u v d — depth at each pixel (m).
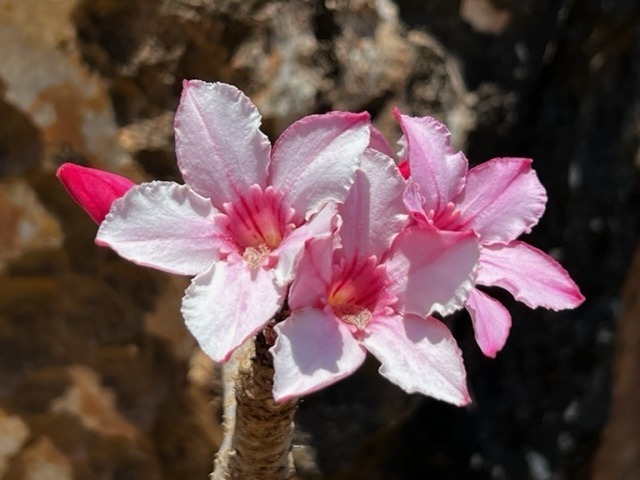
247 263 0.14
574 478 0.37
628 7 0.36
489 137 0.37
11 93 0.29
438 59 0.34
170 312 0.32
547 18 0.38
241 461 0.17
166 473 0.33
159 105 0.31
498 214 0.17
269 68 0.31
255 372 0.15
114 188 0.15
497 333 0.15
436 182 0.16
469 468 0.37
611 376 0.36
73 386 0.32
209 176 0.15
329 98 0.31
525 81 0.38
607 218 0.36
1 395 0.31
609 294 0.36
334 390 0.32
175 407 0.32
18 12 0.29
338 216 0.14
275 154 0.15
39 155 0.30
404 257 0.14
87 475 0.32
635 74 0.36
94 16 0.30
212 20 0.30
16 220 0.30
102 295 0.31
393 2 0.36
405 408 0.33
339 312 0.14
